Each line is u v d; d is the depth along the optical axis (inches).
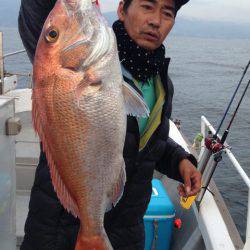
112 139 33.4
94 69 32.4
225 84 762.2
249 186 58.1
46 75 32.0
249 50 2682.1
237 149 300.5
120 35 42.0
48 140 32.5
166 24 41.1
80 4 32.5
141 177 43.7
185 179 49.4
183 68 1064.8
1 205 49.3
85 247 34.0
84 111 32.4
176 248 72.4
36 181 41.8
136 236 45.1
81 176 33.2
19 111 93.8
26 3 38.2
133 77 42.4
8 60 498.9
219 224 62.4
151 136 43.6
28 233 42.3
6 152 50.1
